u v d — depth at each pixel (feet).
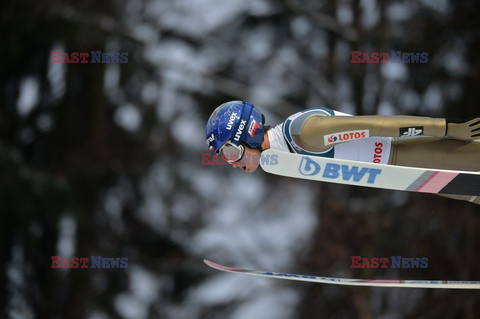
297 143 52.37
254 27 144.77
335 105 139.74
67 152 143.13
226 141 53.83
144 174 144.77
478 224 127.65
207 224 146.30
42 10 134.92
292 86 143.13
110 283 143.64
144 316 143.43
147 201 145.38
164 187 145.79
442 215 128.26
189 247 145.48
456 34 136.26
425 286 60.54
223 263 142.92
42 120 144.36
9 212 131.44
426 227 127.54
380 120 51.06
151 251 145.59
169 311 143.02
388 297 127.03
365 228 126.31
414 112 136.05
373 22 138.82
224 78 144.66
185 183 146.20
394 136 51.31
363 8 139.03
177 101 144.36
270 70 144.56
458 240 128.26
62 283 139.23
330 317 128.26
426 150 53.98
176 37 144.66
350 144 53.62
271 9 143.64
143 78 142.20
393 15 137.49
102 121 143.84
